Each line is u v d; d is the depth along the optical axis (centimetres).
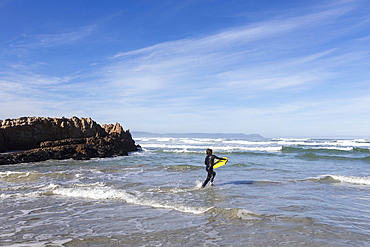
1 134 2100
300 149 3070
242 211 638
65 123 2589
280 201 767
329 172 1429
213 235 491
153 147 4181
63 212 670
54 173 1311
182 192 908
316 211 657
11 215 645
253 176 1290
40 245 448
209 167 1022
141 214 643
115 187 1006
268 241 459
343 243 449
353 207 698
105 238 480
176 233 503
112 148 2612
